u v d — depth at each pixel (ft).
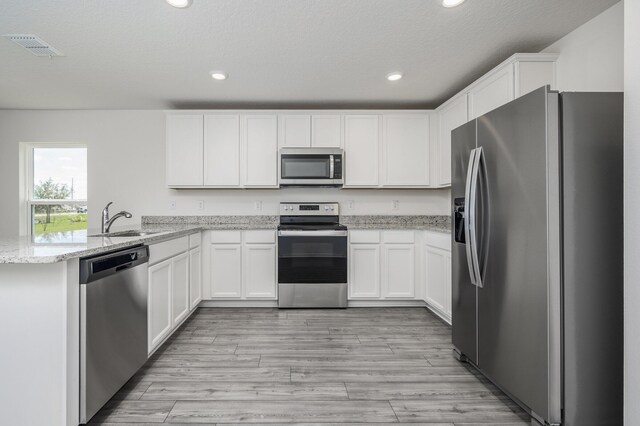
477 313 6.51
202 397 6.05
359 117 12.22
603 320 4.79
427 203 13.30
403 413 5.59
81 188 13.41
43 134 12.91
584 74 7.18
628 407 4.05
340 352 8.00
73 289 4.83
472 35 7.59
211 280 11.57
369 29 7.34
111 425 5.25
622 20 6.45
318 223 13.08
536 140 4.93
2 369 4.69
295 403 5.87
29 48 8.07
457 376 6.84
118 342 5.85
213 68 9.28
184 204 13.14
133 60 8.75
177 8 6.53
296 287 11.51
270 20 6.97
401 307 11.77
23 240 6.50
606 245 4.80
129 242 6.22
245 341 8.66
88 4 6.37
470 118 9.80
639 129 3.97
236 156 12.09
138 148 13.05
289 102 12.16
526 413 5.61
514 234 5.40
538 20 7.02
